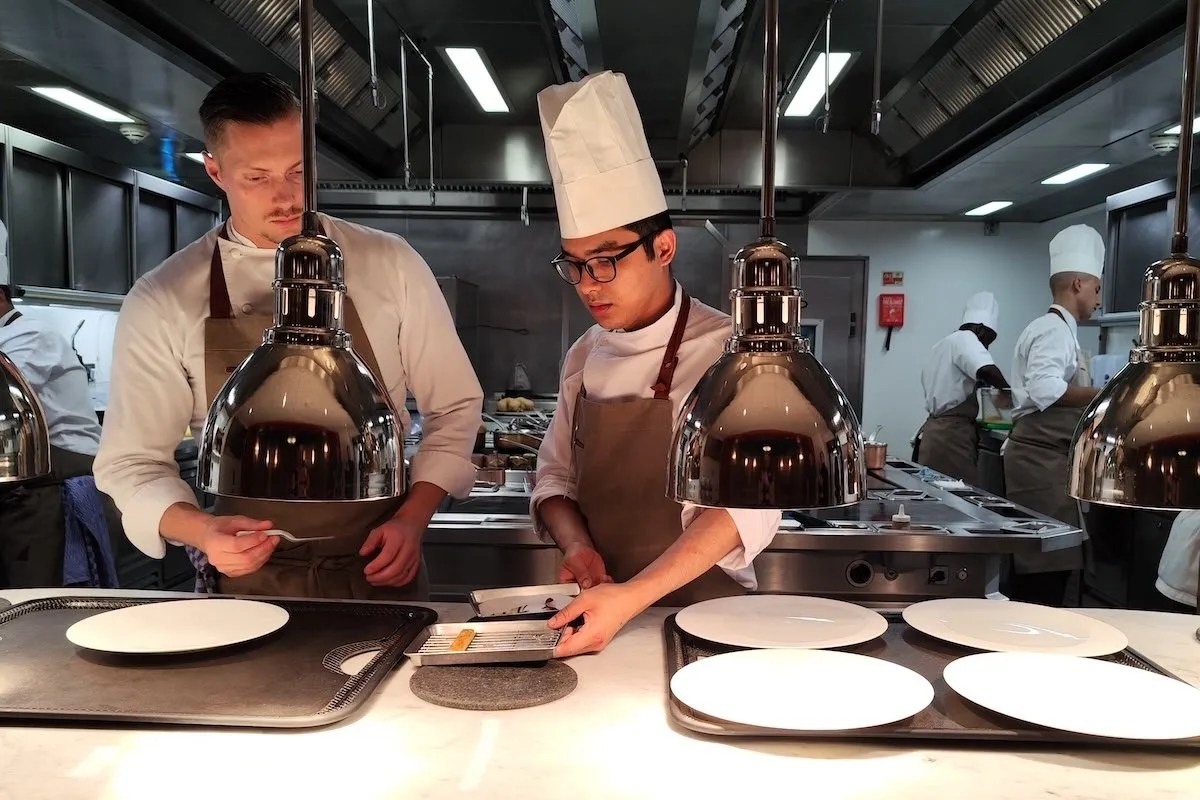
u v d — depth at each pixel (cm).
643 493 157
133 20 246
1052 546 230
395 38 354
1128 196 436
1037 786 85
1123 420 92
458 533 235
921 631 125
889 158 479
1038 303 612
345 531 162
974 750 92
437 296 176
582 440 163
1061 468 391
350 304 164
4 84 315
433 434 176
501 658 114
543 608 136
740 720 93
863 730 93
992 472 492
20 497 304
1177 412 89
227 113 144
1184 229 95
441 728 96
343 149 417
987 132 385
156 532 151
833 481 81
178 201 499
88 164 406
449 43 357
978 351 481
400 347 173
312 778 85
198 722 95
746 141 483
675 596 160
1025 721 94
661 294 154
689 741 94
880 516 258
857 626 126
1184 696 99
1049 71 304
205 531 142
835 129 478
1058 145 376
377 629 127
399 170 480
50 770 86
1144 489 90
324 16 319
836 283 615
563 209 141
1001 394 513
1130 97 303
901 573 235
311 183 89
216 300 158
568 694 106
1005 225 607
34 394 102
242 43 286
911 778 86
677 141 449
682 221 601
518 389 602
